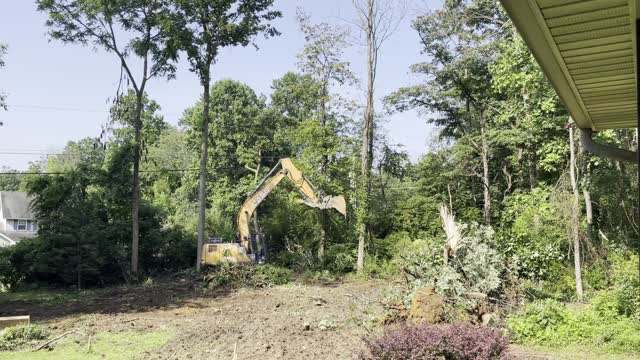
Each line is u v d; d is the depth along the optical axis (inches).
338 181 1138.7
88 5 1013.8
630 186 685.3
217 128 1774.1
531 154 1000.9
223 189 1715.1
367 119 1131.3
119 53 1083.3
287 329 475.8
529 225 673.6
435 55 1186.0
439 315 411.2
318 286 895.1
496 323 425.4
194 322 547.8
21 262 987.9
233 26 1050.7
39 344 440.1
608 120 262.8
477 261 478.9
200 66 1081.4
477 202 1290.6
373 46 1139.3
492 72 816.3
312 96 1215.6
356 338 425.7
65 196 1029.2
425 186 1251.2
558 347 392.8
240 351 394.6
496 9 1070.4
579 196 714.8
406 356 271.1
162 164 2112.5
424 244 610.9
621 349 378.9
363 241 1072.8
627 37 156.6
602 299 462.9
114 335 482.9
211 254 930.7
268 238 1241.4
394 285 515.5
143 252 1112.8
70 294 877.2
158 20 1029.2
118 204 1078.4
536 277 641.6
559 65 180.1
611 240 677.3
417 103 1254.3
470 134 1189.1
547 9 137.9
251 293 802.2
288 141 1706.4
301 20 1147.9
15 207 2416.3
